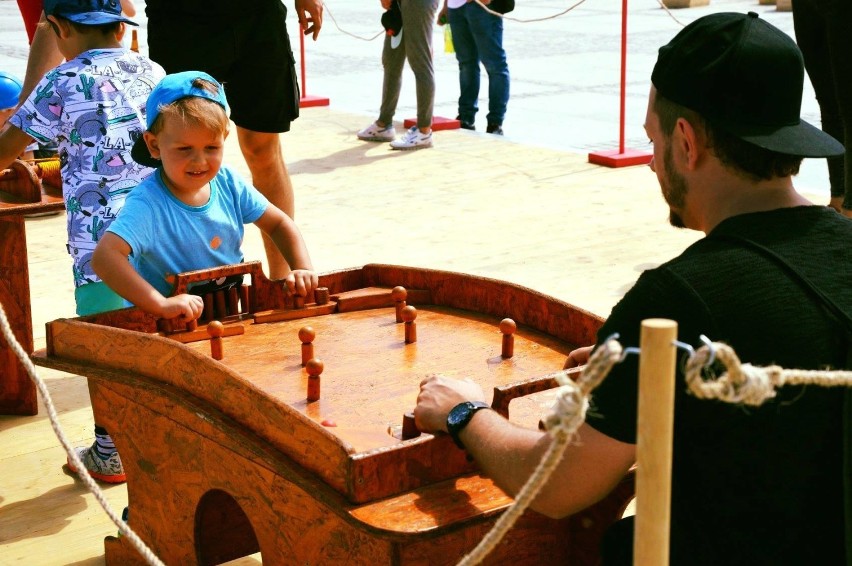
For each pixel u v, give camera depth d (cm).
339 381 236
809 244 167
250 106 411
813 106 999
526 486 131
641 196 675
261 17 400
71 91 327
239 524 259
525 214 636
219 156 277
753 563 163
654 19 1905
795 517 162
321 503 196
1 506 318
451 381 198
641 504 132
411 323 260
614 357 121
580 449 164
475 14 869
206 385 216
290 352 254
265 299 283
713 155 173
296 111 424
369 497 184
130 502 261
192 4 387
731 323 158
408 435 199
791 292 160
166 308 259
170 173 275
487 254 556
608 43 1563
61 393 395
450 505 183
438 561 191
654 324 127
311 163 784
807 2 508
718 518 165
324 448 188
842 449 161
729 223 170
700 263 164
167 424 236
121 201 327
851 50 461
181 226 283
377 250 566
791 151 168
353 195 689
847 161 479
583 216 630
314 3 425
